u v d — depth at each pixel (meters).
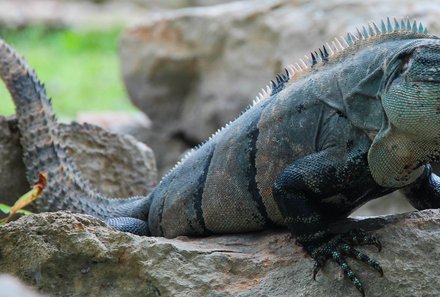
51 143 13.67
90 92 36.25
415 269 9.52
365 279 9.52
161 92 25.03
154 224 12.06
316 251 9.80
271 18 22.94
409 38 10.09
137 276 9.65
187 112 24.84
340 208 10.38
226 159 11.04
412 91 9.29
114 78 38.28
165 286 9.54
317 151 10.30
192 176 11.49
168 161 24.94
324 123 10.27
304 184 10.00
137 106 25.58
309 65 10.96
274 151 10.61
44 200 13.12
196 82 24.69
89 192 13.34
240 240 10.77
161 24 24.81
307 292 9.52
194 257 9.81
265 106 11.00
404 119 9.34
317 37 21.77
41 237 9.77
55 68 39.72
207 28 24.08
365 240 9.70
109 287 9.70
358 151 9.91
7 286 5.77
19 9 48.66
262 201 10.76
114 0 51.91
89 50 43.78
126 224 12.06
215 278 9.66
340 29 21.14
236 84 23.52
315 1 22.50
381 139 9.66
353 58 10.37
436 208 11.06
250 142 10.84
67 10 50.00
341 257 9.62
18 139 14.12
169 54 24.58
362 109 9.94
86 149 15.28
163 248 9.74
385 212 18.84
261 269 9.81
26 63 14.46
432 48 9.38
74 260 9.73
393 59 9.68
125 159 15.56
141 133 25.06
